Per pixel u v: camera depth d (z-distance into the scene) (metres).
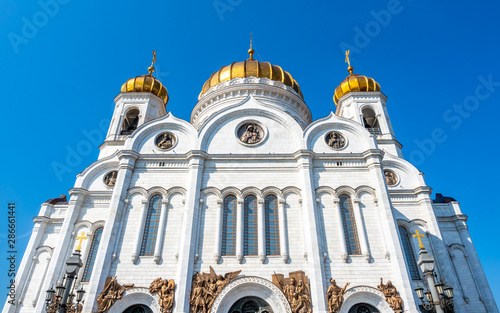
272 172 29.02
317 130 31.48
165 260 25.02
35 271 32.31
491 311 31.41
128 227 26.52
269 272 24.36
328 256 25.08
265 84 42.78
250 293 23.77
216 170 29.05
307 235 25.67
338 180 28.66
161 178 28.84
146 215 27.22
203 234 26.00
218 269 24.47
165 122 31.80
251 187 28.03
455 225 36.53
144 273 24.44
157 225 26.91
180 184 28.56
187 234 25.36
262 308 23.38
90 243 30.92
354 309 23.33
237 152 30.30
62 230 31.28
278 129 31.62
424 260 19.27
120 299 23.33
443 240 33.19
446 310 18.44
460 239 35.72
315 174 28.92
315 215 26.39
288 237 25.95
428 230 33.56
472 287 32.88
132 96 43.78
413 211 34.78
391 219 26.20
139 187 28.23
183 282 23.45
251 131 31.52
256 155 29.58
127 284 23.89
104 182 34.75
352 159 29.72
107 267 24.38
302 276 24.09
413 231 33.44
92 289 23.17
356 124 31.55
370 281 24.08
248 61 46.75
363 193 28.06
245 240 26.05
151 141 31.09
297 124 31.48
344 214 27.33
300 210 27.19
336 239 25.83
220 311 22.97
